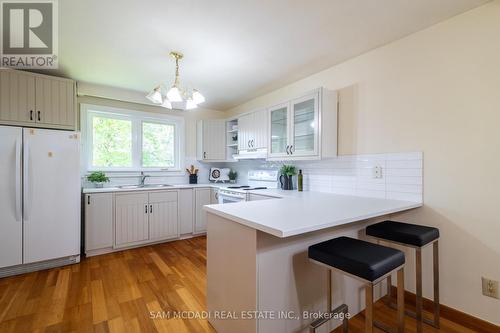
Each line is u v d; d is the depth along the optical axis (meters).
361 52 2.28
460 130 1.69
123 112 3.56
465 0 1.56
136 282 2.26
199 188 3.77
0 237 2.30
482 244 1.60
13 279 2.30
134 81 3.05
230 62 2.48
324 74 2.67
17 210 2.35
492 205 1.56
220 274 1.58
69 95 2.75
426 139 1.87
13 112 2.46
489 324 1.58
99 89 3.24
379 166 2.17
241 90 3.39
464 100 1.68
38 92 2.58
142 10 1.66
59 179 2.58
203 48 2.20
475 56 1.63
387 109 2.11
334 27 1.87
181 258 2.87
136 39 2.04
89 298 1.98
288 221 1.25
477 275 1.63
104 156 3.48
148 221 3.29
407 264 1.98
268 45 2.15
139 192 3.22
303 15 1.72
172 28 1.88
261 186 3.58
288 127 2.72
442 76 1.78
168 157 4.06
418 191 1.91
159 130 3.98
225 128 4.21
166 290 2.12
